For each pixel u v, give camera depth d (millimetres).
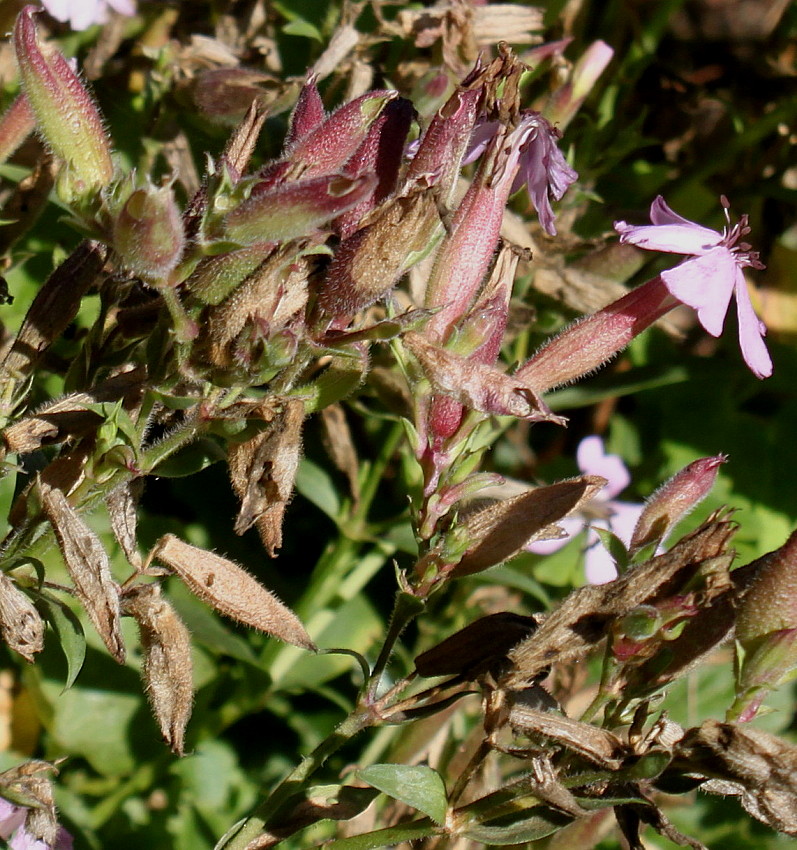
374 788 397
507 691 388
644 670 384
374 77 476
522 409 377
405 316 377
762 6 533
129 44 487
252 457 380
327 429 463
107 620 377
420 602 391
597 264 469
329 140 378
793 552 374
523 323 462
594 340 400
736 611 378
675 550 375
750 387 533
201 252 370
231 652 456
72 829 460
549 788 374
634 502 517
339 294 375
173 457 392
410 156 392
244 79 457
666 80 532
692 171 534
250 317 371
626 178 525
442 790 384
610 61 503
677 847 480
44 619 391
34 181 417
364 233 373
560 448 528
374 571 479
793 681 495
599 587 379
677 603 376
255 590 387
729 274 392
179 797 468
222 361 374
